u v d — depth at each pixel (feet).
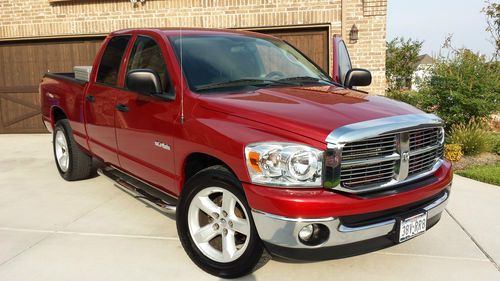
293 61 15.24
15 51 34.40
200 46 13.71
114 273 11.64
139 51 14.60
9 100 35.12
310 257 9.65
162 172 13.01
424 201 10.98
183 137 11.66
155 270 11.78
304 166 9.43
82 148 18.38
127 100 14.19
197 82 12.43
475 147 25.70
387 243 10.29
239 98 11.51
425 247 13.24
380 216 10.12
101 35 32.50
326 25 29.53
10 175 21.49
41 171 22.21
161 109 12.59
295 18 29.66
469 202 17.39
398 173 10.32
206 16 30.76
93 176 20.74
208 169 11.07
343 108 10.78
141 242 13.51
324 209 9.26
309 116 10.11
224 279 11.21
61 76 19.72
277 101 11.24
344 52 19.70
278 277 11.34
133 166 14.52
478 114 28.30
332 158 9.36
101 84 16.11
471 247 13.25
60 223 15.10
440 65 29.07
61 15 32.76
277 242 9.64
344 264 12.09
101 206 16.75
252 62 14.03
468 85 27.84
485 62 28.89
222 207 10.94
